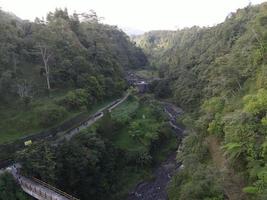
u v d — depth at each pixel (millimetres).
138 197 61438
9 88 67938
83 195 55688
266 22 71188
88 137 61250
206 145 52375
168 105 114688
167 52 198500
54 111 66188
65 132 64750
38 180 48031
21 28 89125
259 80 54531
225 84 65625
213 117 57438
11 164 53406
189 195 38875
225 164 43531
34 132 61969
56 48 83625
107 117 72875
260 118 41750
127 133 76688
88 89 82812
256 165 36438
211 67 94375
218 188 37156
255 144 38656
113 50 121938
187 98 104938
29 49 81875
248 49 66125
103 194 58500
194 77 109188
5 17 97875
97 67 93375
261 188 33344
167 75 142875
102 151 61812
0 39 75562
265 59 58312
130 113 84250
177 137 85000
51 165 50188
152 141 76500
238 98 58688
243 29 97562
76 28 104812
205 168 44719
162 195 60781
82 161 54750
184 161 53625
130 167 68438
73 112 73188
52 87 77625
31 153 49969
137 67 169375
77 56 86125
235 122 43438
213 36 124188
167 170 70562
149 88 132000
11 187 46781
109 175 62094
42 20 101938
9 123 62469
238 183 38219
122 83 101188
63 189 52688
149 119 85250
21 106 66688
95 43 105938
